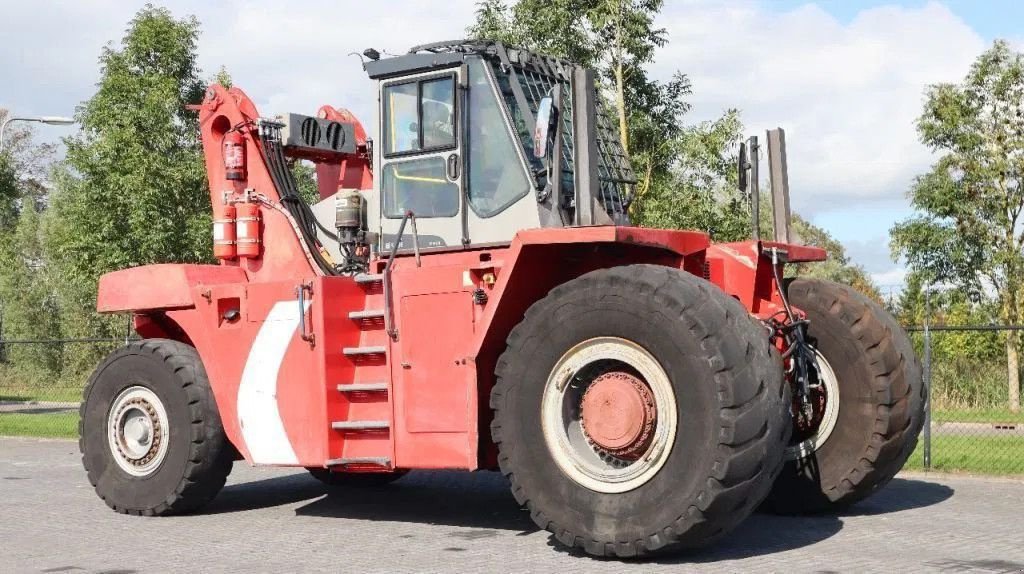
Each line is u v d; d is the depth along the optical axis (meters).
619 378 6.30
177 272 8.43
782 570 5.91
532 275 6.77
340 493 9.51
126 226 19.66
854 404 7.78
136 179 19.02
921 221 20.72
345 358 7.46
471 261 7.28
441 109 7.51
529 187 7.15
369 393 7.34
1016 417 13.80
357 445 7.36
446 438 6.93
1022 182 20.62
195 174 19.66
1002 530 7.22
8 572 6.21
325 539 7.16
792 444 7.89
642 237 6.36
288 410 7.64
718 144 16.84
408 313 7.13
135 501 8.35
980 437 13.03
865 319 7.82
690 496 5.95
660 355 6.12
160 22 19.88
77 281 20.41
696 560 6.23
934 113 20.89
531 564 6.19
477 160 7.36
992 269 20.52
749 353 6.04
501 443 6.60
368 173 9.53
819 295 7.97
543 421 6.47
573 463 6.38
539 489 6.43
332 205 8.66
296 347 7.59
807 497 7.82
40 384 24.77
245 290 7.94
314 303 7.48
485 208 7.30
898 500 8.62
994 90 20.69
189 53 20.33
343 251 8.11
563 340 6.43
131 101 19.61
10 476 10.99
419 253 7.51
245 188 8.77
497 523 7.79
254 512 8.48
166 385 8.35
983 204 20.58
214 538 7.28
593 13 17.12
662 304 6.12
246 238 8.59
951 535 7.04
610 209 8.12
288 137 8.78
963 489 9.23
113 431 8.57
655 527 6.04
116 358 8.59
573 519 6.30
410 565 6.20
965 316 20.41
